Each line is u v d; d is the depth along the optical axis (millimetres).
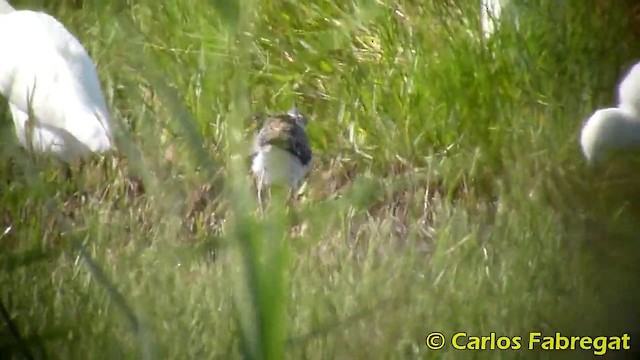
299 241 9477
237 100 7207
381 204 10469
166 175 10773
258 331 6602
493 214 10516
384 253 9695
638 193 10734
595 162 11266
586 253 9719
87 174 10852
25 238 9781
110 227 9977
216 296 8805
